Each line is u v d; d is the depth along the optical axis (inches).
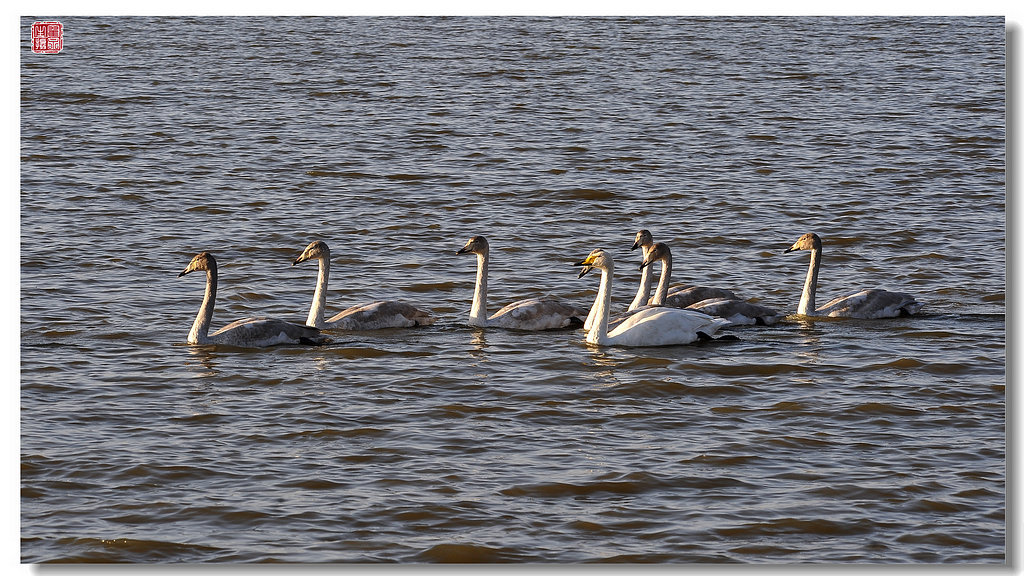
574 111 2036.2
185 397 791.1
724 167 1642.5
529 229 1320.1
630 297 1095.6
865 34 2967.5
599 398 797.9
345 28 3053.6
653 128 1903.3
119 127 1852.9
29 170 1552.7
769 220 1365.7
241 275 1127.6
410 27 3085.6
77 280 1087.0
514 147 1756.9
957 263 1189.1
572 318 999.0
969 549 583.2
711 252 1241.4
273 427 737.0
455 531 597.3
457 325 991.6
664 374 850.1
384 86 2241.6
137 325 963.3
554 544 585.0
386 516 613.6
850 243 1268.5
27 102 2023.9
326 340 932.0
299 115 1980.8
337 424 743.1
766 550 580.1
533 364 875.4
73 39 2751.0
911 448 709.9
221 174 1561.3
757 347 923.4
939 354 897.5
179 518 610.2
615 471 671.8
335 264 1175.0
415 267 1170.6
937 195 1482.5
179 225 1305.4
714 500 636.1
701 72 2422.5
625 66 2485.2
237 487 647.1
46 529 595.8
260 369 855.1
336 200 1440.7
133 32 2903.5
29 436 714.8
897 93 2201.0
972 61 2554.1
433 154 1707.7
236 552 573.6
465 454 697.0
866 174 1598.2
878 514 620.4
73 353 882.8
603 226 1339.8
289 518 610.5
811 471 674.8
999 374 849.5
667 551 577.3
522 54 2623.0
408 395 800.9
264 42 2783.0
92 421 743.1
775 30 3036.4
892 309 1011.3
